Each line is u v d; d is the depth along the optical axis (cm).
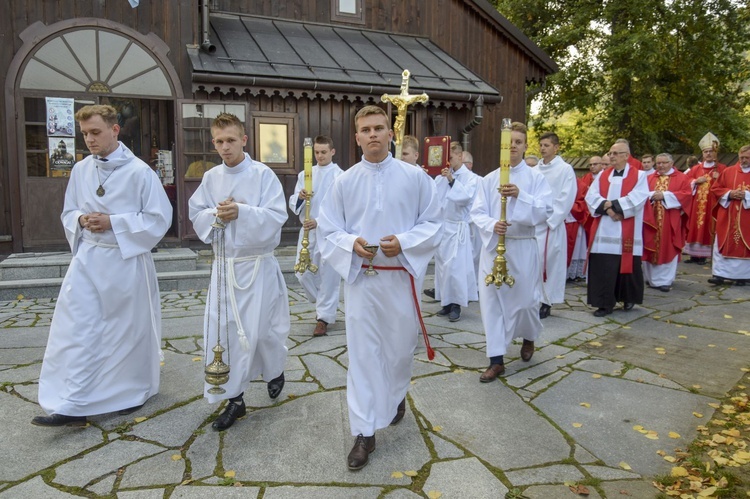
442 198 612
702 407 390
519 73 1234
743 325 597
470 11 1191
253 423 356
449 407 383
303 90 915
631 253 634
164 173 1038
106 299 356
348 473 299
